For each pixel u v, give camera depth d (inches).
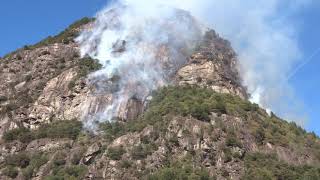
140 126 5900.6
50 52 7706.7
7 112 6727.4
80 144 6038.4
